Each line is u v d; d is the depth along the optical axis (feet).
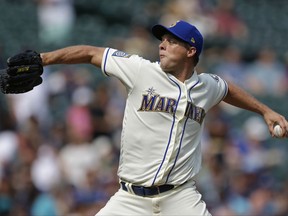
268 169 155.12
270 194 138.41
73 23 191.72
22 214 116.67
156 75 65.21
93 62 65.77
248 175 140.26
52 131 135.23
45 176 122.83
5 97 147.23
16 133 129.49
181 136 65.21
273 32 228.02
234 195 136.15
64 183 122.01
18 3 190.49
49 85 150.41
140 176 65.26
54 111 146.41
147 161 65.16
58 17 187.11
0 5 186.91
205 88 66.90
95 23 198.80
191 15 202.59
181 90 65.31
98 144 135.85
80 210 116.16
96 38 189.98
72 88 150.71
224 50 200.95
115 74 65.26
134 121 65.26
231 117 170.50
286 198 141.49
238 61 196.44
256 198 136.36
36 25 185.78
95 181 119.96
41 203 116.57
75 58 65.21
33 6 189.78
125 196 66.39
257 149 153.79
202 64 188.14
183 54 65.41
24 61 63.72
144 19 202.59
